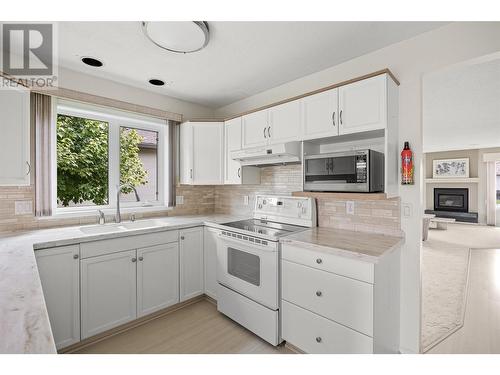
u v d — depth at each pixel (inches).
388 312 64.6
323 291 64.6
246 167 107.9
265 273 77.4
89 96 93.0
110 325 79.0
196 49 71.7
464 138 220.1
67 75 88.2
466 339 78.7
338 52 78.8
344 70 85.1
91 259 75.2
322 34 69.3
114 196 107.0
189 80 99.2
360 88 68.7
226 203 131.0
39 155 83.4
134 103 105.5
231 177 109.5
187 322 89.7
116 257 80.3
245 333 83.5
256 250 80.1
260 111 96.2
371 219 79.5
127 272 82.8
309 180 79.0
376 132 70.1
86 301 74.2
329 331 63.4
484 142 245.3
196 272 102.1
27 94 71.8
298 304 69.8
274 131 90.9
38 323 28.4
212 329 85.5
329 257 63.3
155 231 89.4
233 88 107.6
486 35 61.1
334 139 81.7
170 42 68.2
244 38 70.8
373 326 56.4
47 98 84.7
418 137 70.3
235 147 107.1
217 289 96.9
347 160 69.6
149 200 118.2
